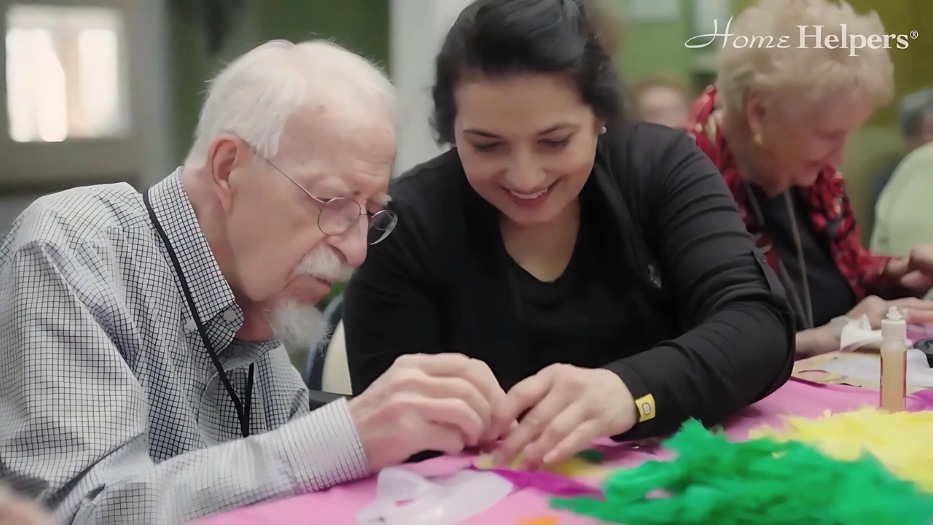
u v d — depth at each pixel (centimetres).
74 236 95
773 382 108
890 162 234
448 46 111
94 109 277
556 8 106
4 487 62
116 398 88
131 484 81
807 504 72
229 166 96
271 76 95
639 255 121
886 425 95
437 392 87
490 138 108
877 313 163
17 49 262
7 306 90
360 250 97
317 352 166
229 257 101
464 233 121
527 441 89
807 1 170
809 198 181
